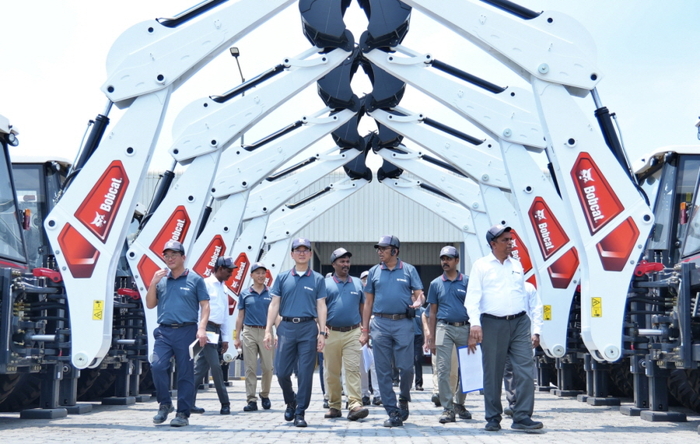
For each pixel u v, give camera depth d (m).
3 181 7.94
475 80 11.27
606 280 7.97
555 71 8.15
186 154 11.37
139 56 8.36
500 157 13.41
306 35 11.30
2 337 7.08
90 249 7.95
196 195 11.30
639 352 8.09
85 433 6.68
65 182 8.22
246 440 6.17
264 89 11.41
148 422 7.78
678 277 7.60
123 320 10.86
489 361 6.75
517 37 8.19
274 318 7.73
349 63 13.02
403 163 15.58
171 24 8.67
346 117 13.58
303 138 13.60
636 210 8.03
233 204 13.58
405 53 11.52
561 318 10.77
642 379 8.65
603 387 10.54
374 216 25.64
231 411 9.68
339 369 8.23
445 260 8.03
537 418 8.29
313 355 7.61
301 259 7.69
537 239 11.01
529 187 11.08
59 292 8.06
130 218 8.16
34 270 7.83
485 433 6.67
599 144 8.11
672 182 9.71
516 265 6.82
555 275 10.89
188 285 7.42
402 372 7.70
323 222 25.59
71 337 7.79
